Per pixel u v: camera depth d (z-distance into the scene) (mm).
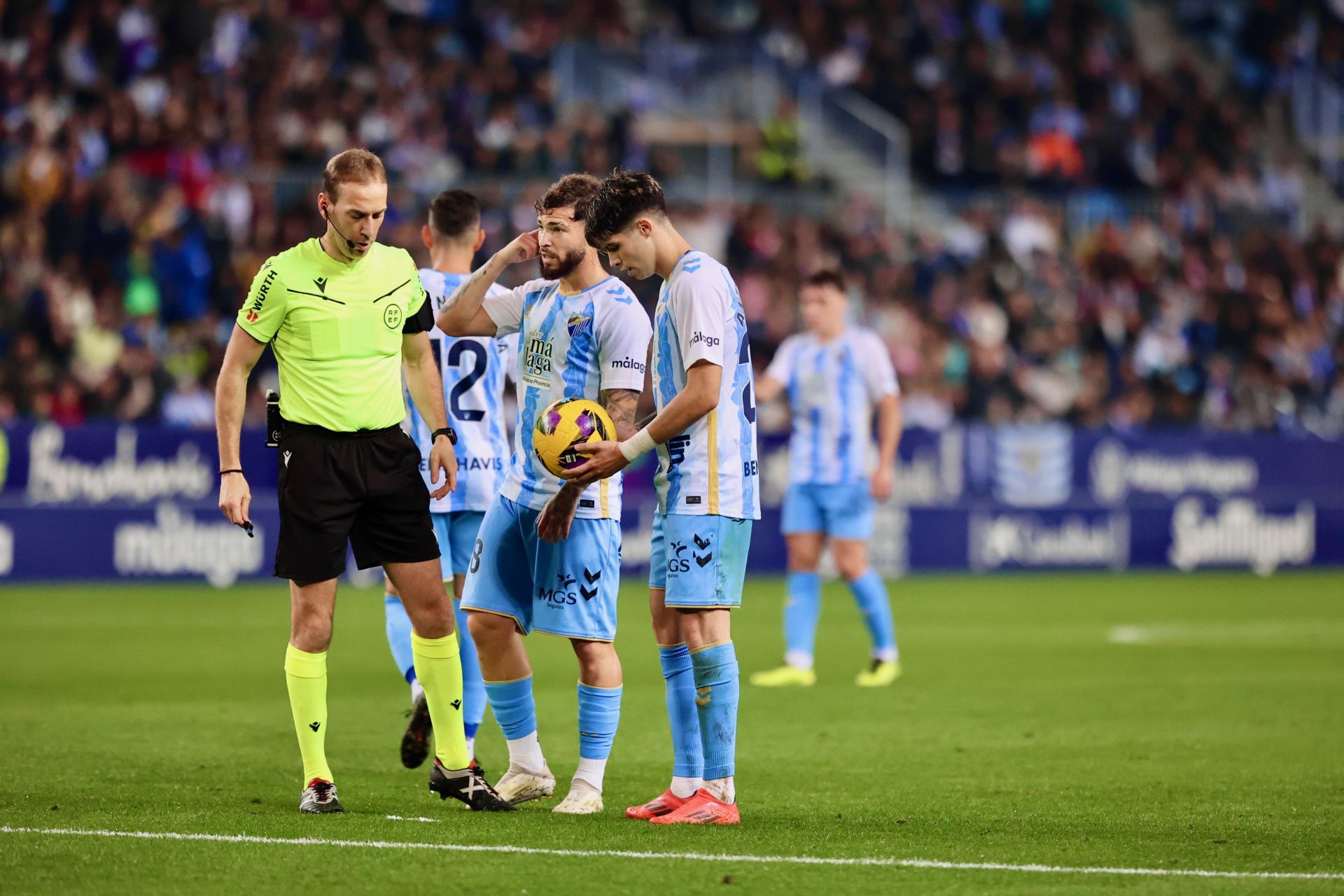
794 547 37406
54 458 58531
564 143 80438
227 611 51375
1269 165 99062
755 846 18531
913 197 91062
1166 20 109812
